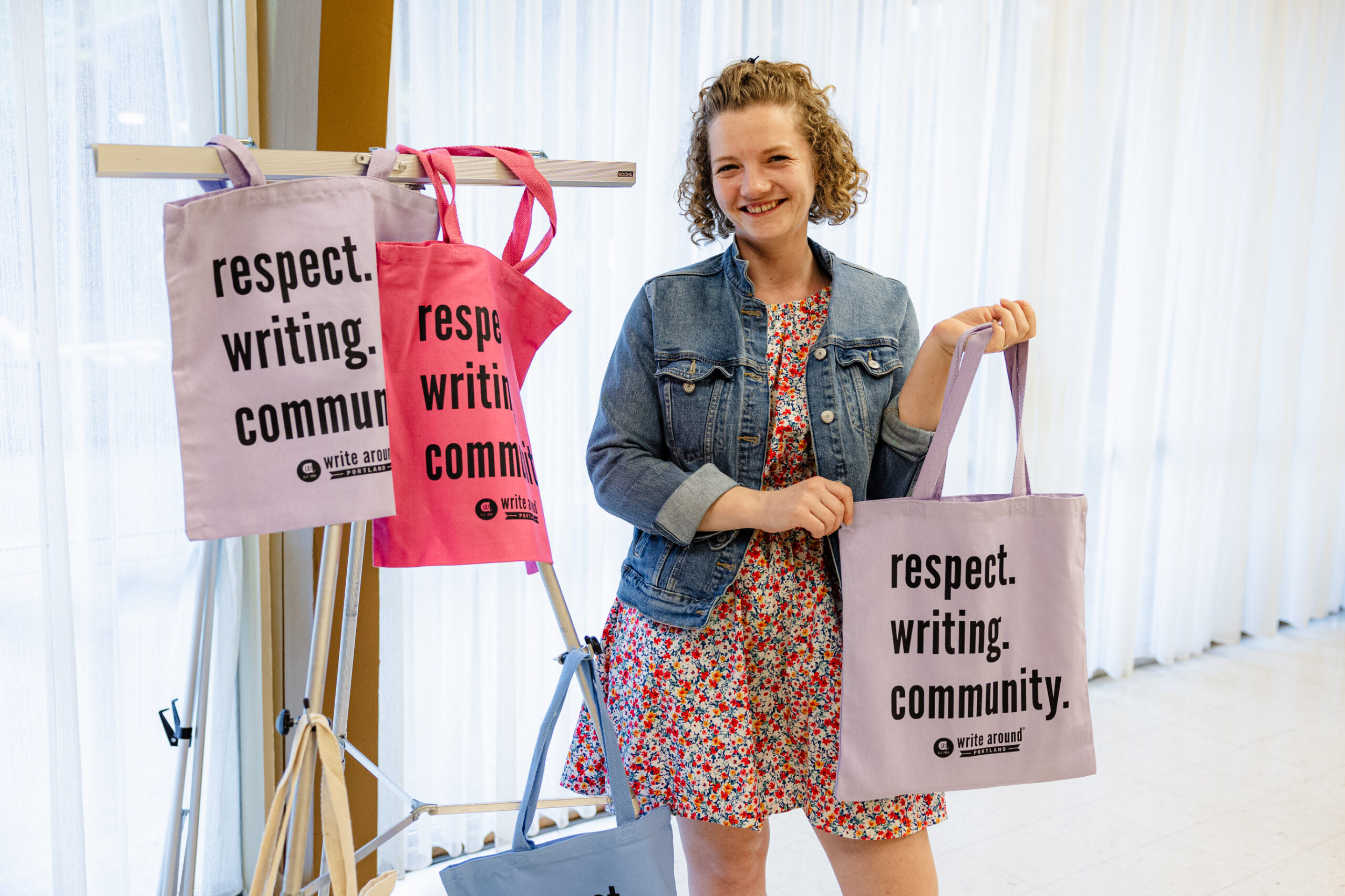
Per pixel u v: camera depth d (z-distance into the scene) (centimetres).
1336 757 263
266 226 99
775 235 118
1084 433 299
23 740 162
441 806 122
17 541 159
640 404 126
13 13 146
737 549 120
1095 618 315
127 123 162
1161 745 270
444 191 111
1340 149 344
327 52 163
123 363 166
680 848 219
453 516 106
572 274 206
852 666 117
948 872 208
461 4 193
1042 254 277
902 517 117
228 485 98
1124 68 291
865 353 124
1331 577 381
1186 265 315
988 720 121
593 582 218
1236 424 338
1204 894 201
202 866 179
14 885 163
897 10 242
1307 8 328
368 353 101
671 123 212
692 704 122
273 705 180
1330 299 350
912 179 254
